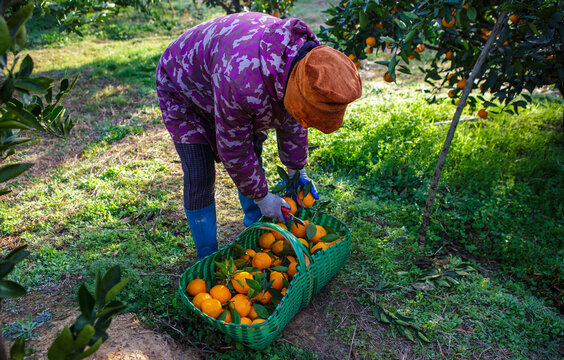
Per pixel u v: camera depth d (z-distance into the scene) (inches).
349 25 137.3
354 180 154.0
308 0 520.7
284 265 91.9
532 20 114.1
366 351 88.1
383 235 124.4
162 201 137.0
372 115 194.1
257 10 219.3
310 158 163.8
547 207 141.0
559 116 201.5
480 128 187.5
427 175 152.1
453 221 134.3
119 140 182.7
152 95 233.6
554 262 117.9
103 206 131.3
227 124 72.1
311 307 98.3
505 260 121.9
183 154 87.0
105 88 242.4
